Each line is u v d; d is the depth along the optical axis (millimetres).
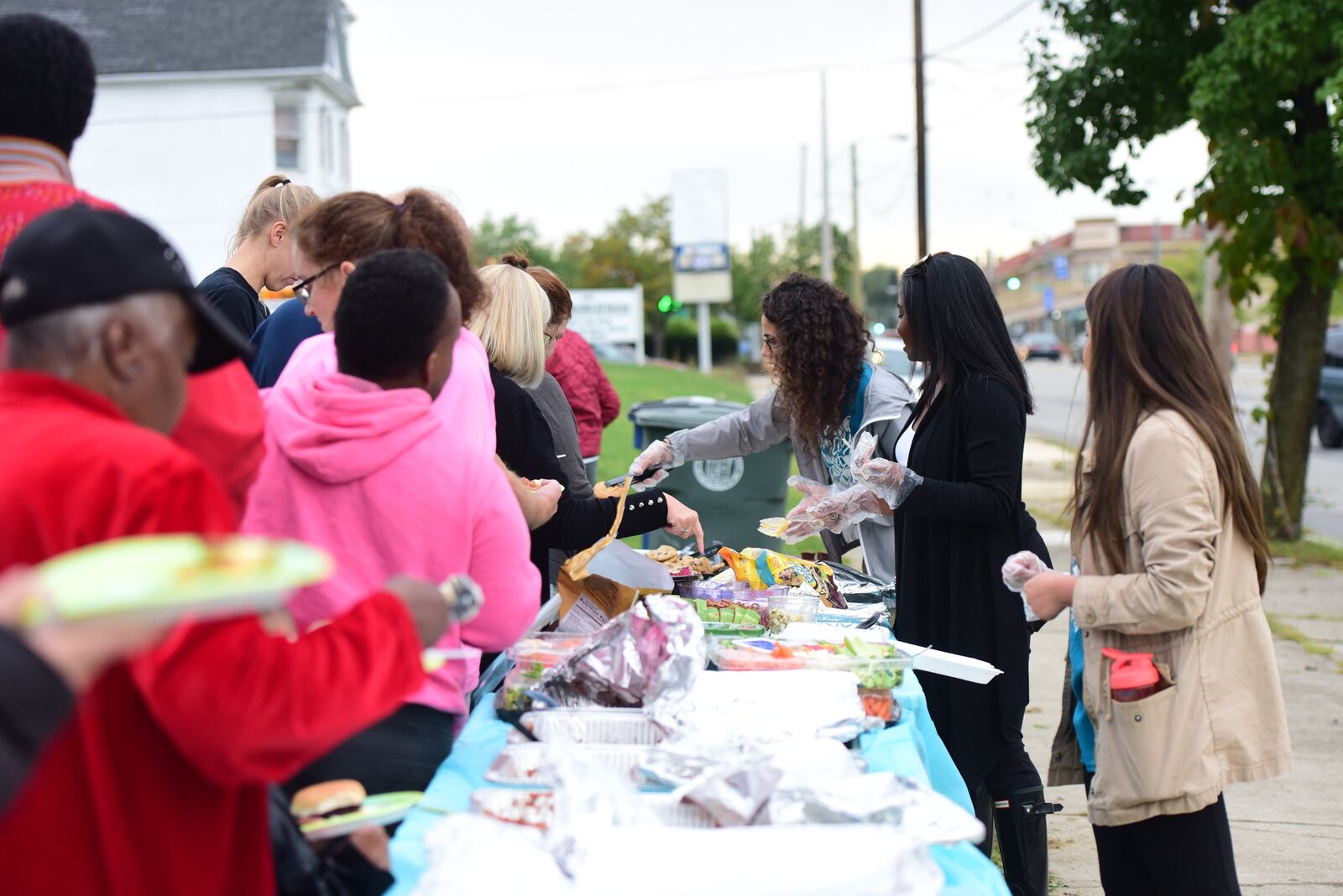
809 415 3998
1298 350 10898
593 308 45281
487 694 2742
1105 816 2621
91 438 1317
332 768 2117
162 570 987
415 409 2193
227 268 3906
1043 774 5188
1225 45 9594
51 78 2186
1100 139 10781
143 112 34406
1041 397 35812
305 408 2225
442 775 2160
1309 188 10289
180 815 1406
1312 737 5695
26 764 990
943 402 3492
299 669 1417
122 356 1399
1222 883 2602
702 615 3006
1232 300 10820
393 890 1836
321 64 34344
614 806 1898
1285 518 11023
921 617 3482
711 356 60031
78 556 1017
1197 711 2547
